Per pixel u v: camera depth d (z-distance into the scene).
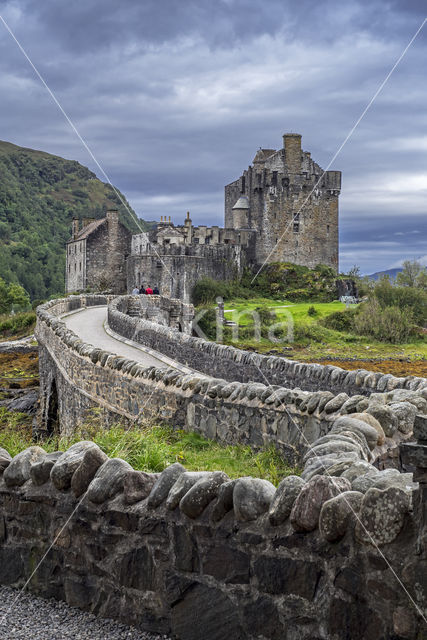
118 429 11.45
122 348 25.09
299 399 9.45
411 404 8.44
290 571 4.52
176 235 99.38
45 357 29.78
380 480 4.39
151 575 5.26
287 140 109.88
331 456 5.97
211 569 4.93
